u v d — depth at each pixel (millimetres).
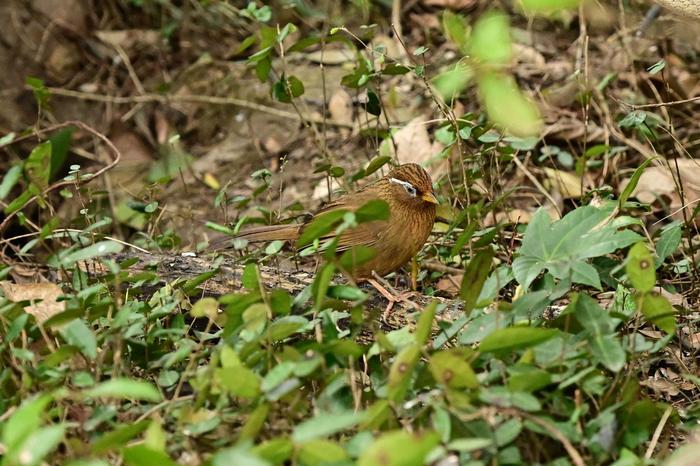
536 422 6305
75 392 7355
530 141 10977
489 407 6418
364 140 15047
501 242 10781
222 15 17531
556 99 14266
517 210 12797
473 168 12305
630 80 14391
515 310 7270
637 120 10734
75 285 9422
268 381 6195
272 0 17062
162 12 17672
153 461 5719
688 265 10141
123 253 11062
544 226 8023
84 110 16859
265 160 15547
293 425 6828
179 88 16875
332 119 15617
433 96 11117
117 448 6180
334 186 14352
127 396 7672
